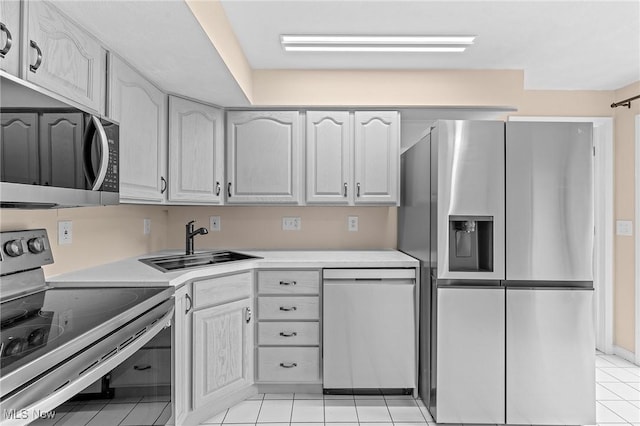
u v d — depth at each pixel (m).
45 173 1.24
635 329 3.24
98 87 1.73
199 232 2.76
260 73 2.93
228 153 2.90
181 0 1.42
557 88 3.44
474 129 2.21
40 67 1.33
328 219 3.25
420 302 2.55
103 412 1.20
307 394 2.61
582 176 2.19
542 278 2.19
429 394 2.36
